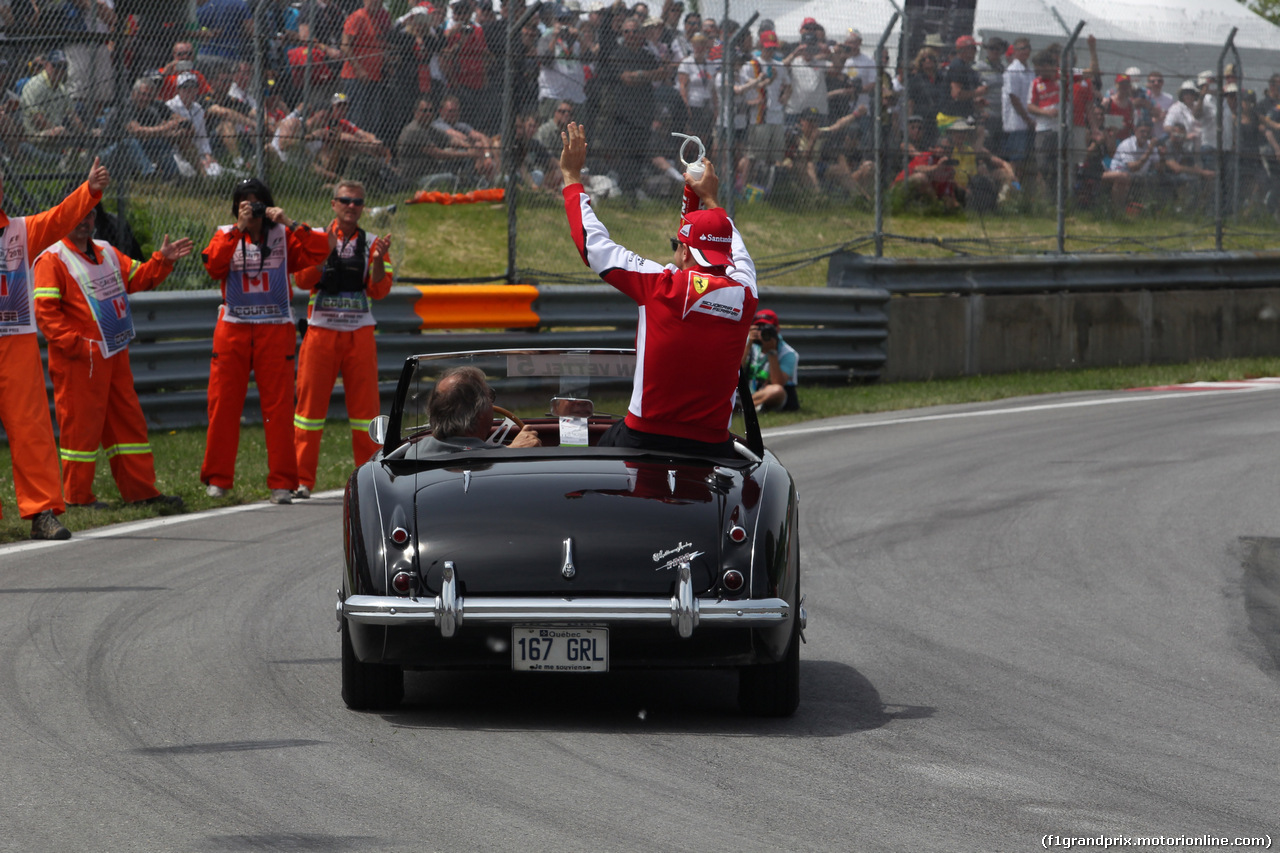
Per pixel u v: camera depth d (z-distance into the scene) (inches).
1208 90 2935.5
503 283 2237.9
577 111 2262.6
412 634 689.0
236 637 924.0
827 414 2203.5
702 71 2358.5
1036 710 780.6
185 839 565.9
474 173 2188.7
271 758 674.8
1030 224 2760.8
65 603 1018.7
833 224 2544.3
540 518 714.2
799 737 722.8
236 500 1514.5
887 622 997.8
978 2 2672.2
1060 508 1449.3
